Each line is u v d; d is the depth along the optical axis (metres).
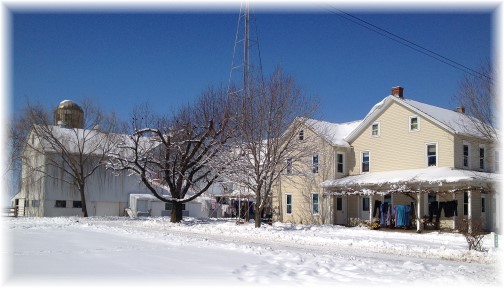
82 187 45.81
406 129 35.19
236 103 34.59
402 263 15.47
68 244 17.98
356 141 38.72
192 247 17.56
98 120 50.41
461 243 23.70
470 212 29.06
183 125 38.75
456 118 35.47
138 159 38.12
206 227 32.91
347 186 35.78
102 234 23.81
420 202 31.77
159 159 40.69
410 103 35.34
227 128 35.47
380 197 36.38
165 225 35.06
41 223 33.16
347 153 39.22
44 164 48.06
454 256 18.48
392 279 11.30
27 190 50.97
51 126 48.00
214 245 18.31
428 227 32.94
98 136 50.22
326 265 13.14
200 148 39.19
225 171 34.66
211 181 37.94
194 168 39.62
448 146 32.50
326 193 36.97
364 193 34.09
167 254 15.14
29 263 12.54
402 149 35.31
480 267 15.46
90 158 50.31
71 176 49.31
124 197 52.88
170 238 21.56
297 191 40.38
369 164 37.53
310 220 38.97
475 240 22.11
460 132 32.19
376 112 37.22
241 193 38.56
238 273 11.61
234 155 34.16
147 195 53.16
